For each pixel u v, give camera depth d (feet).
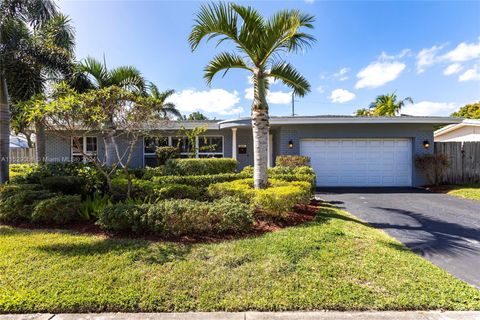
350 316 7.74
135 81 31.73
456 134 53.21
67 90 17.88
